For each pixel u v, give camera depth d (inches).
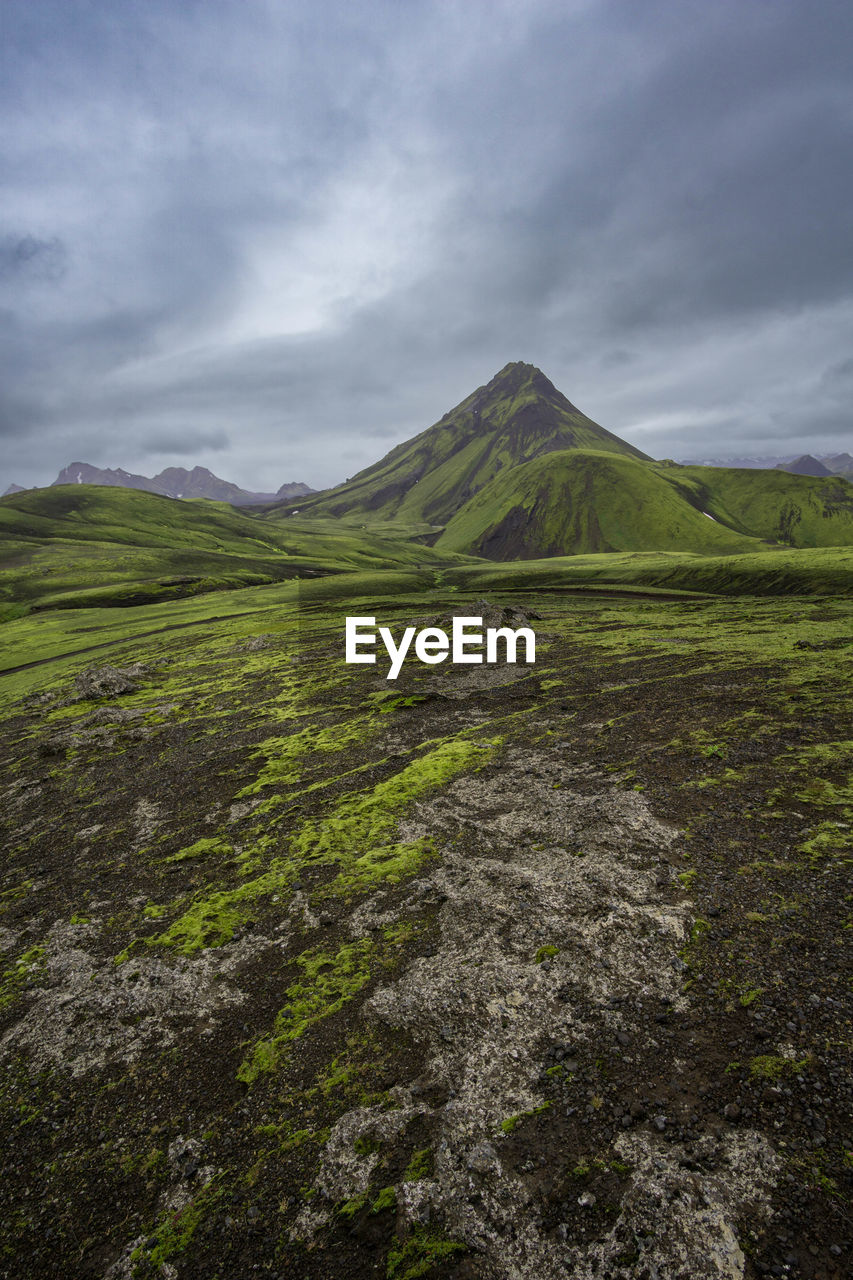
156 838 1115.3
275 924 747.4
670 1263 315.9
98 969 714.2
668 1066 442.0
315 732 1720.0
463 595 6294.3
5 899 957.8
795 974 508.7
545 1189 367.9
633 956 568.7
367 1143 425.1
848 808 805.9
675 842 777.6
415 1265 339.3
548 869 757.9
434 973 593.3
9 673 3814.0
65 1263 384.5
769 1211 332.8
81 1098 520.7
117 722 2175.2
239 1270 357.7
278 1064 516.7
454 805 1034.1
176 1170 435.2
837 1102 388.5
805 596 4507.9
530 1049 481.4
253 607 5728.3
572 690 1868.8
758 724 1263.5
